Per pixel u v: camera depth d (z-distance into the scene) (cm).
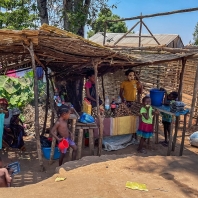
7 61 695
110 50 546
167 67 1034
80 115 663
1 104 670
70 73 804
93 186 400
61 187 399
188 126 953
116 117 660
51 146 586
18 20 1061
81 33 1001
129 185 406
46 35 469
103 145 703
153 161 534
